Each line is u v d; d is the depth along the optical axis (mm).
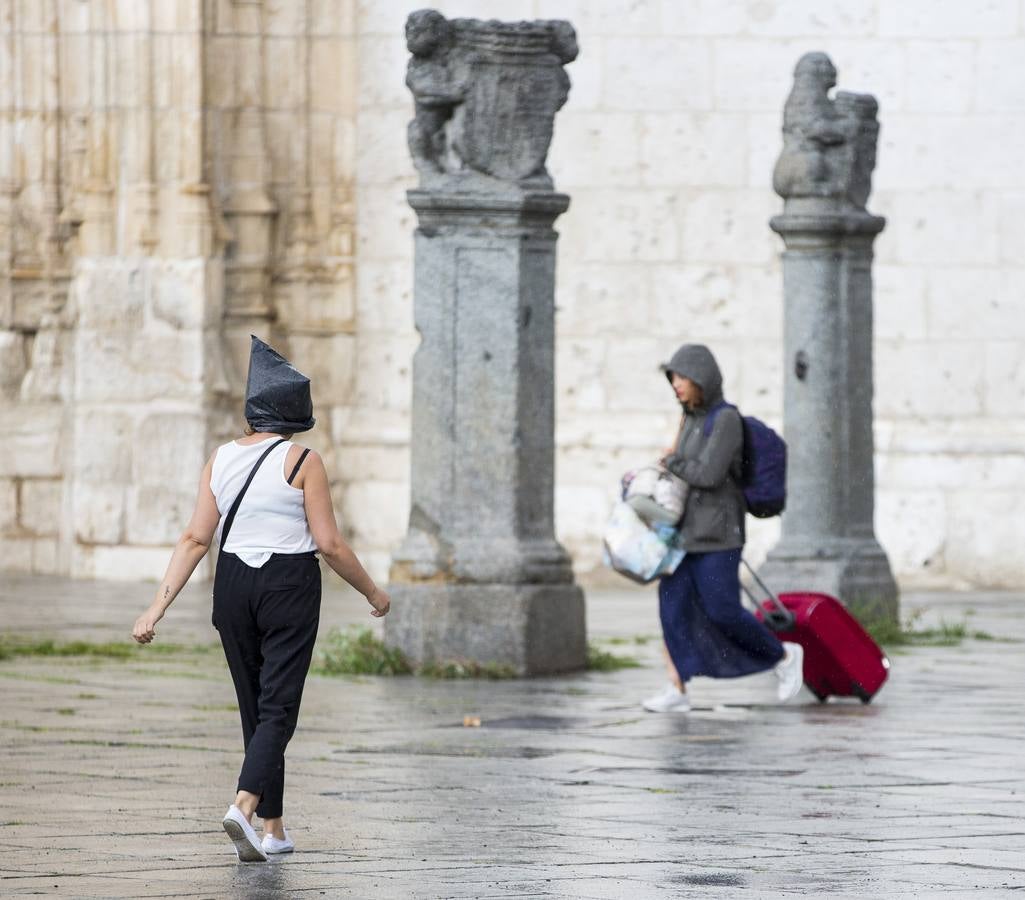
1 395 51000
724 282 50188
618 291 50312
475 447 30312
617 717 25891
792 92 37031
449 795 19672
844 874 15766
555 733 24297
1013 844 17078
